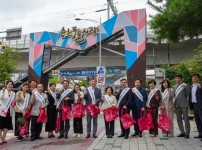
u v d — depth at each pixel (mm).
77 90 11320
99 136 11523
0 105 10047
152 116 11273
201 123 10820
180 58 33562
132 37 25156
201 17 13438
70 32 28859
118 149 8875
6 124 10180
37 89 10984
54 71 30641
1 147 9453
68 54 31516
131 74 24688
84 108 11336
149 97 11258
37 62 30156
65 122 11211
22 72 40406
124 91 11164
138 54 24719
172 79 26109
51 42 29672
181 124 11289
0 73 33156
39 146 9570
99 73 22141
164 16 15258
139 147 9188
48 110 11305
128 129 10906
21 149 9102
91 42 28109
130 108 11250
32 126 10734
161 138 10953
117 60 35312
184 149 8898
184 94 11133
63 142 10258
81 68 36969
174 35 15672
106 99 11133
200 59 24031
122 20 25875
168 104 11266
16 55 35438
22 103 10688
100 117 22391
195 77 10836
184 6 13422
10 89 10344
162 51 34094
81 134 12211
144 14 25047
